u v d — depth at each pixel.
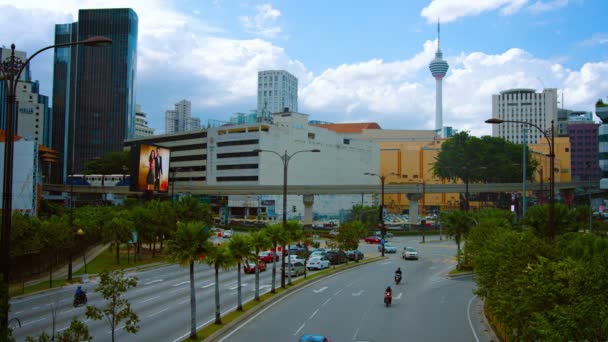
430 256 77.56
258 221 130.88
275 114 156.75
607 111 88.88
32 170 67.94
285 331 28.34
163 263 62.91
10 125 17.44
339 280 51.09
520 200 130.75
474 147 157.75
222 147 150.62
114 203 141.25
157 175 102.38
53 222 50.66
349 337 27.16
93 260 64.38
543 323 14.59
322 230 114.94
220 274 54.41
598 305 13.72
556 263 18.55
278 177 145.62
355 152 177.38
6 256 16.81
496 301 23.39
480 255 33.00
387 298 36.91
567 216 46.38
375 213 116.25
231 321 30.09
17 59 18.06
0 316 15.41
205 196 150.25
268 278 51.31
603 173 88.44
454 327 30.03
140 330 27.89
